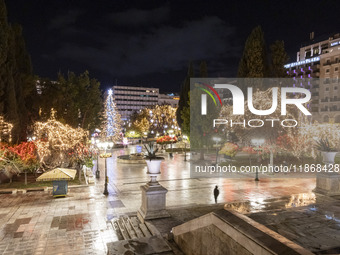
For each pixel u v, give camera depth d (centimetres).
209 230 582
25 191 1925
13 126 2378
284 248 380
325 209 887
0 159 2012
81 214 1419
